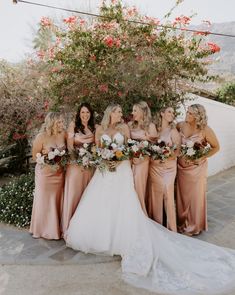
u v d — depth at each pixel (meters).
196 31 6.09
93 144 4.78
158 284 3.67
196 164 5.09
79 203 4.70
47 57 6.54
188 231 5.20
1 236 5.00
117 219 4.43
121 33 6.03
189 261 4.06
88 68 5.96
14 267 4.12
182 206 5.31
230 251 4.43
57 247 4.62
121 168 4.53
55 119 4.72
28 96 8.20
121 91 5.98
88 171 4.92
